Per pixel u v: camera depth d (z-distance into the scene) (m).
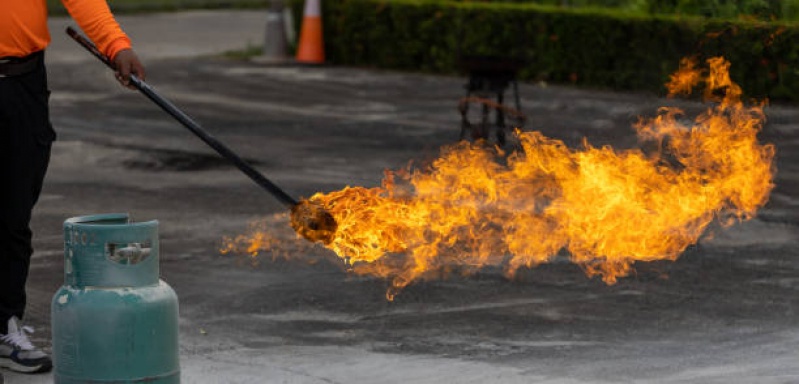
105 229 5.07
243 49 26.44
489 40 21.88
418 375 6.12
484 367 6.27
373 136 15.39
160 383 5.19
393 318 7.30
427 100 19.03
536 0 24.27
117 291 5.10
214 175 12.54
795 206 10.76
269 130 15.88
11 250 6.16
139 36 29.06
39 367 6.13
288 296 7.80
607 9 20.89
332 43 24.38
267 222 10.18
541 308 7.51
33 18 5.94
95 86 19.92
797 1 17.23
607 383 5.96
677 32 18.14
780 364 6.31
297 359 6.43
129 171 12.74
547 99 18.72
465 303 7.63
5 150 6.04
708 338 6.88
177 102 18.47
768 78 16.88
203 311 7.45
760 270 8.55
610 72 19.84
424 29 22.80
